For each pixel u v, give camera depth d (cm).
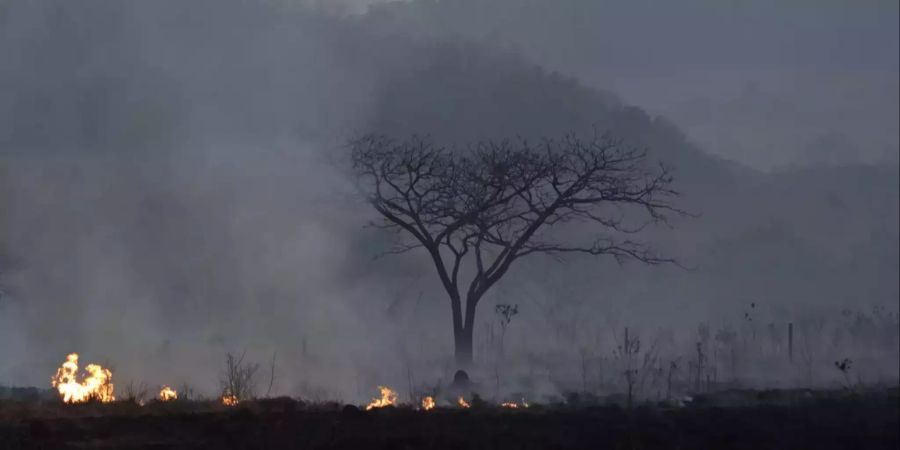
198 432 5841
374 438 5788
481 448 5800
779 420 7056
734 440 6475
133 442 5578
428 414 6594
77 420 6016
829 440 6612
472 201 11788
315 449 5584
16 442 5441
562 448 5928
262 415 6288
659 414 7025
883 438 6669
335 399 9231
